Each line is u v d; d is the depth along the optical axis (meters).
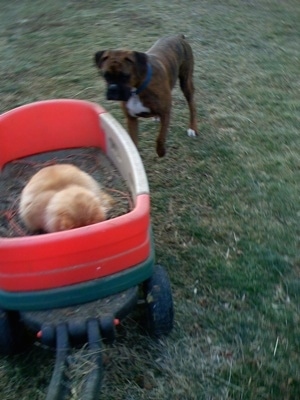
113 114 2.87
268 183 2.29
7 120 2.00
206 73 3.37
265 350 1.54
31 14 4.54
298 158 2.48
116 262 1.35
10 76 3.33
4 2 4.95
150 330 1.57
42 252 1.27
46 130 2.08
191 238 1.99
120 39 3.88
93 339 1.26
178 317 1.64
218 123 2.81
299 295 1.72
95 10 4.57
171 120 2.83
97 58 2.31
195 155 2.52
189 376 1.47
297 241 1.96
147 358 1.52
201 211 2.13
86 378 1.18
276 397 1.40
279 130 2.73
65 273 1.31
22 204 1.64
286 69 3.49
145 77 2.22
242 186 2.28
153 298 1.49
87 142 2.13
